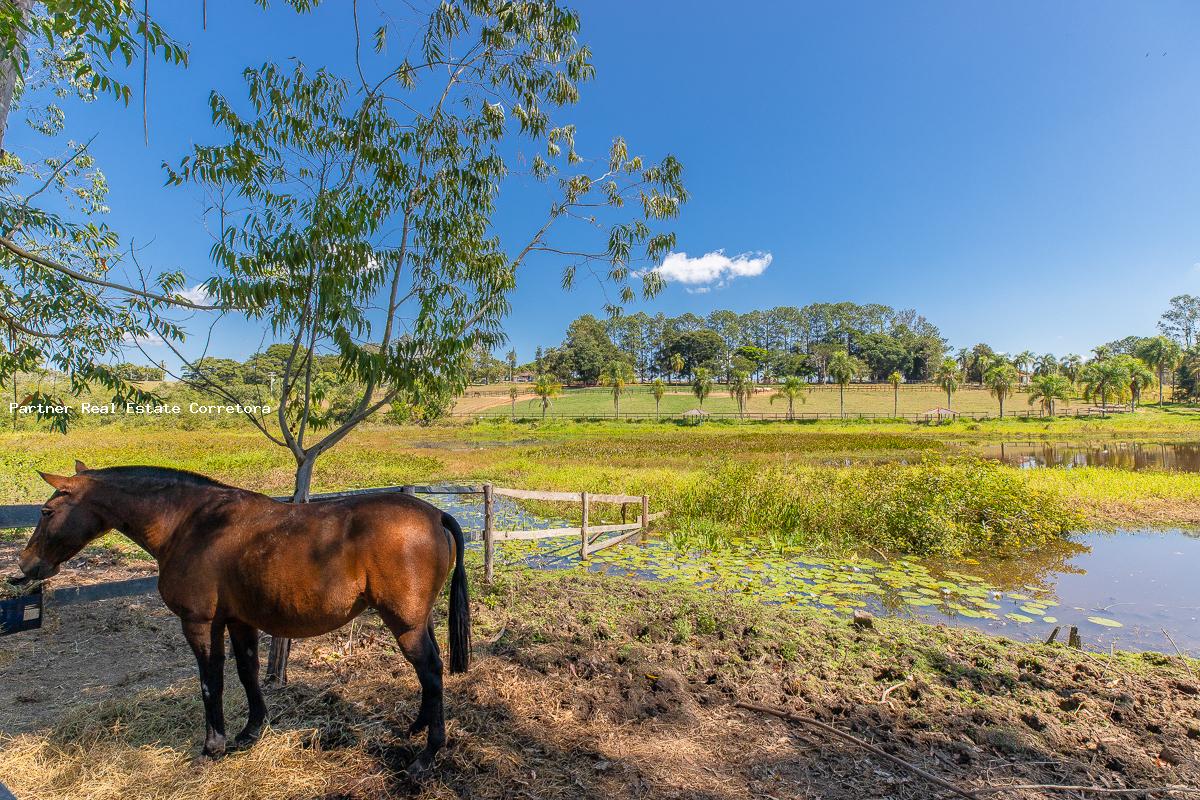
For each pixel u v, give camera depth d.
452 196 4.94
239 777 3.07
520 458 25.98
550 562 8.99
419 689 4.10
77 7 2.81
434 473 20.06
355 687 4.11
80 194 7.61
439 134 4.84
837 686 4.45
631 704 4.01
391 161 4.46
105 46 2.99
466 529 7.74
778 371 143.50
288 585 3.08
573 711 3.90
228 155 3.91
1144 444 37.97
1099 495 14.05
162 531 3.27
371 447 35.22
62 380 6.05
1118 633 6.32
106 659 4.64
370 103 4.42
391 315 4.64
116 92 3.18
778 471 15.30
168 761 3.21
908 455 29.78
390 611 3.16
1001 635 6.24
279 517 3.22
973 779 3.33
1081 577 8.59
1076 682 4.70
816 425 61.75
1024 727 3.96
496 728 3.62
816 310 168.88
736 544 10.23
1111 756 3.61
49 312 4.92
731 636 5.41
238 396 4.64
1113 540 10.84
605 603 6.34
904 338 154.12
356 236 4.08
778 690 4.38
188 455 23.44
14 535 8.98
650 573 8.37
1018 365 93.94
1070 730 3.92
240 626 3.36
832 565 8.97
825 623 5.98
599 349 134.62
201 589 3.14
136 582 5.06
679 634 5.36
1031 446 36.53
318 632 3.23
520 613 5.96
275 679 4.14
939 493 10.87
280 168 4.40
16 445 22.75
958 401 88.25
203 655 3.21
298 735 3.46
